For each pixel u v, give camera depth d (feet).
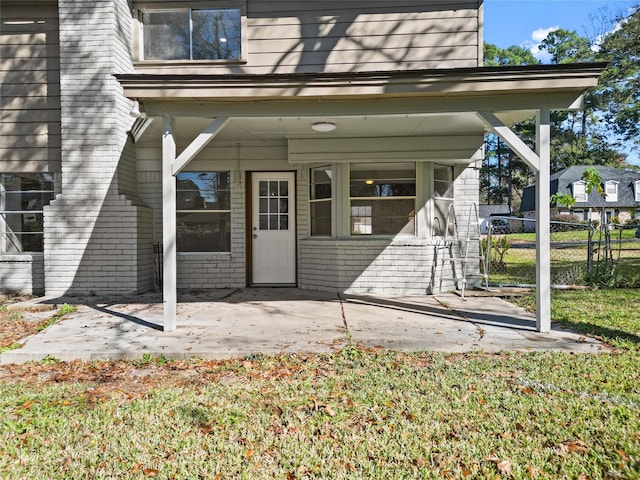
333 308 20.74
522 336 15.67
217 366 13.16
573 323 17.38
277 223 27.61
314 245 26.09
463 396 10.55
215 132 16.24
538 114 15.79
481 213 129.49
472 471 7.55
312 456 8.07
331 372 12.33
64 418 9.75
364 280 24.88
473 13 25.53
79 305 21.72
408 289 24.61
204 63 26.35
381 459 7.99
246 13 26.20
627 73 48.91
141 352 13.92
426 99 15.92
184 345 14.62
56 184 26.58
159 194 27.25
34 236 27.02
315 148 23.93
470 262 26.58
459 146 23.18
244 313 19.61
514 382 11.41
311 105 16.12
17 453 8.34
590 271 28.68
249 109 16.17
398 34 25.76
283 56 26.16
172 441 8.73
